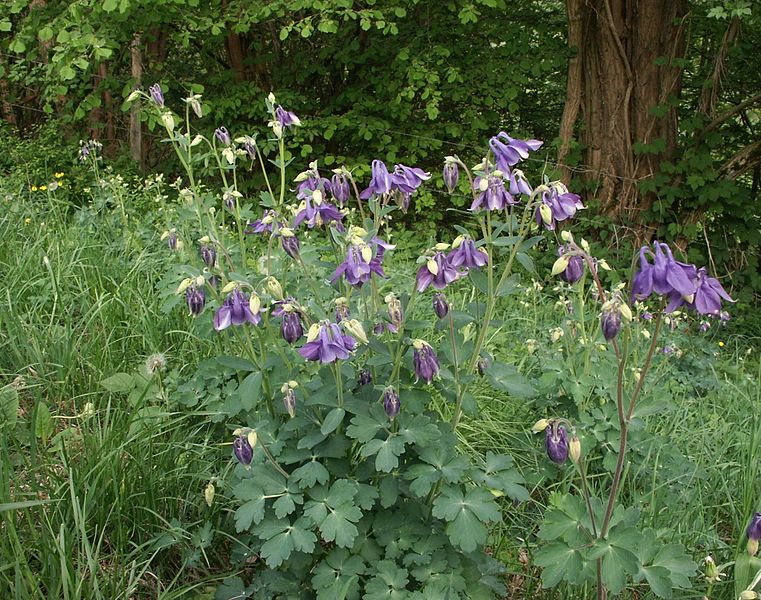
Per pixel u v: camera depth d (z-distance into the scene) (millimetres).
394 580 2213
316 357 2154
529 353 4051
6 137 8914
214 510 2723
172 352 3729
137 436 2775
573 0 7727
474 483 2643
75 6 6586
